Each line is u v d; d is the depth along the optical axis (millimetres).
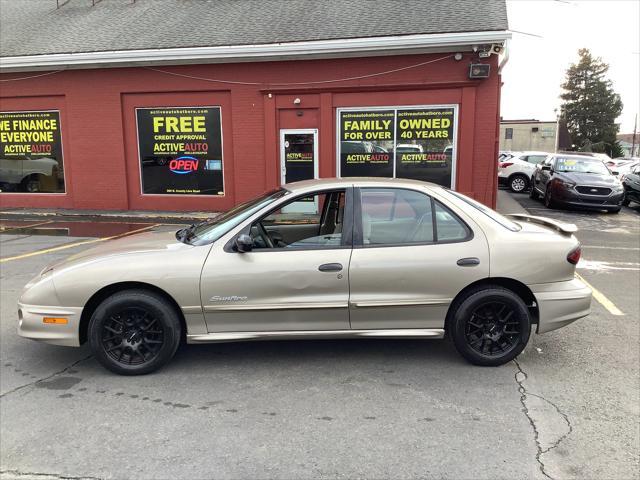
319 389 3898
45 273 4191
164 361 4113
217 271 4008
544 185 16641
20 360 4453
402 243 4156
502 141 43469
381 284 4078
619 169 27234
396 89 12453
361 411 3564
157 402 3691
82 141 14109
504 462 2977
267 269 4027
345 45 12000
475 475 2857
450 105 12336
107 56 13102
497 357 4250
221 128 13547
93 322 4004
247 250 4012
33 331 4035
